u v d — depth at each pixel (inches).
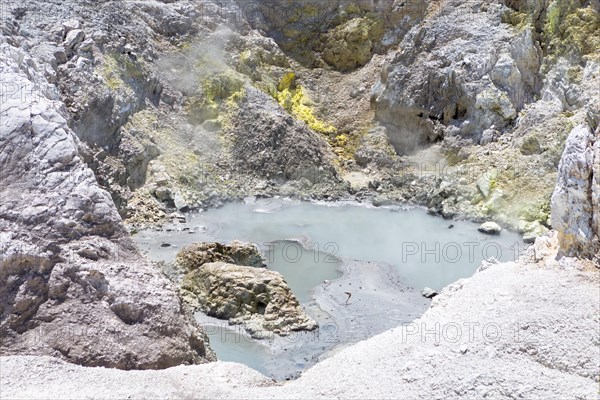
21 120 395.5
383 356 299.7
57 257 359.3
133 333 349.4
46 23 710.5
